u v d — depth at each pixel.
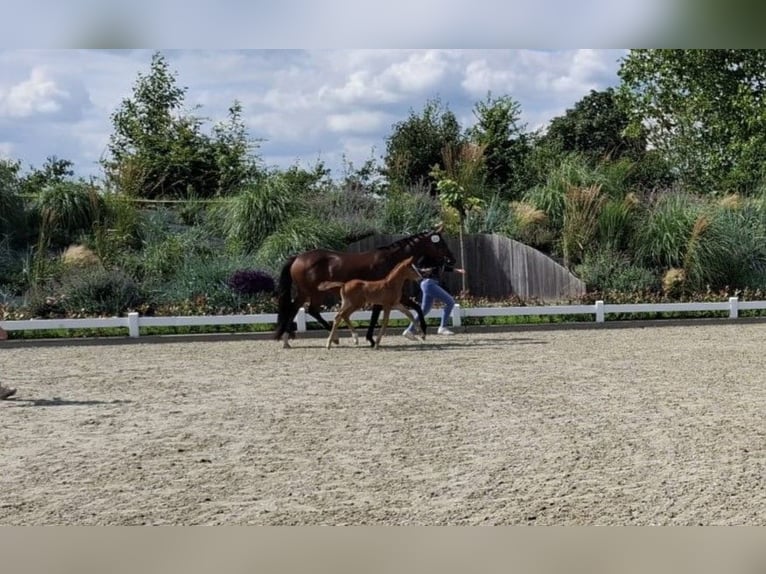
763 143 24.44
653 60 26.28
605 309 17.44
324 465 6.40
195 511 5.34
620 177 22.88
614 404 8.65
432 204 22.56
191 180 26.34
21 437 7.46
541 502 5.43
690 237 19.84
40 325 15.59
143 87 27.97
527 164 28.59
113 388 10.07
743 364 11.48
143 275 18.98
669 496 5.52
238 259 18.95
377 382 10.20
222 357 12.91
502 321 17.81
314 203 21.66
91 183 21.53
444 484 5.86
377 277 13.87
